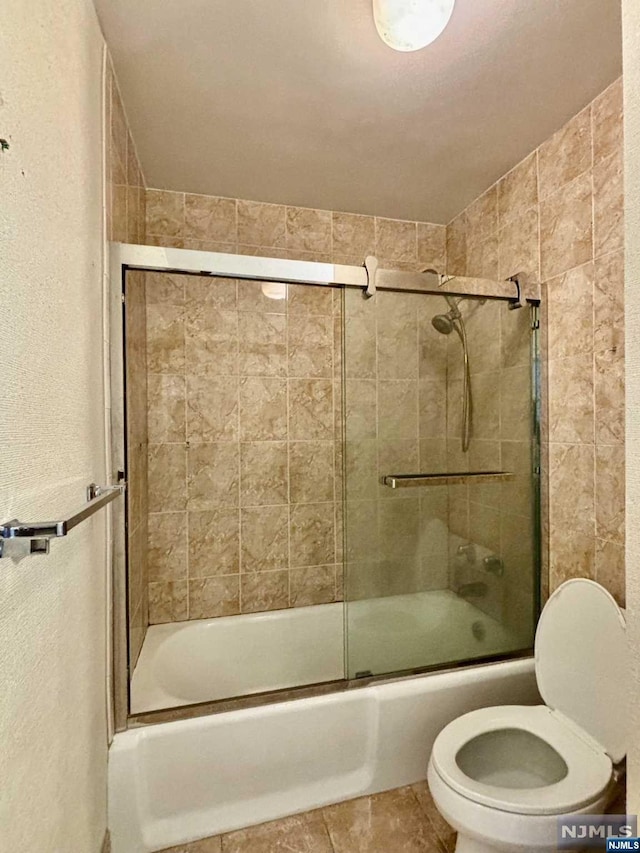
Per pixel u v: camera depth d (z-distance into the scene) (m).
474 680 1.52
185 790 1.27
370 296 1.72
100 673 1.13
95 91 1.08
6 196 0.62
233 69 1.26
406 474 1.83
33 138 0.71
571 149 1.49
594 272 1.41
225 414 2.03
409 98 1.38
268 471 2.09
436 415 1.83
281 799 1.34
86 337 1.01
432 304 1.79
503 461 1.74
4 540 0.60
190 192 1.96
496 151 1.67
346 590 1.76
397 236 2.24
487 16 1.08
